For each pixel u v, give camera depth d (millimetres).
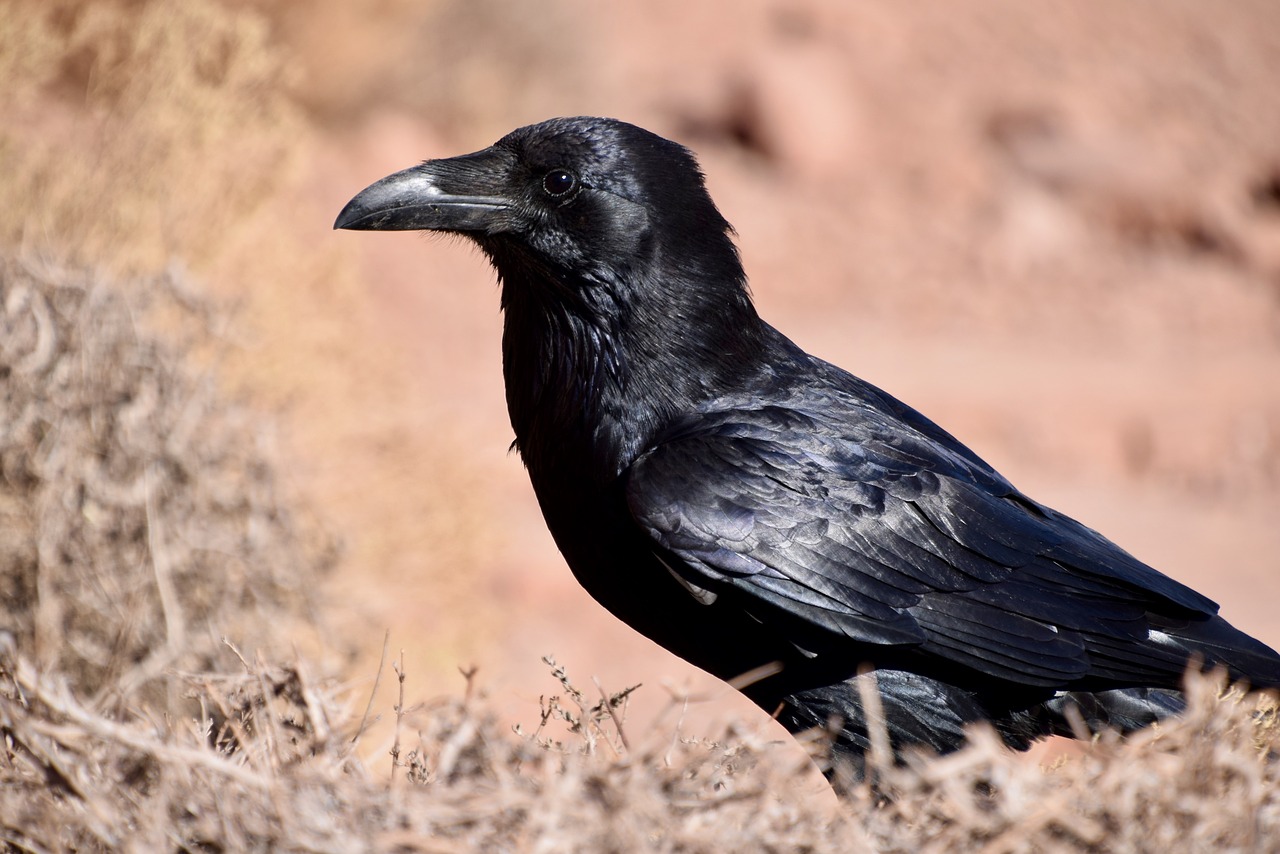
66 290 12797
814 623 9086
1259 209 50844
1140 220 46781
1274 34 62906
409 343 30578
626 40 50781
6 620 12211
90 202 17125
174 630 12070
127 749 6949
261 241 18328
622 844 6246
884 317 39531
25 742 6805
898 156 48844
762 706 9516
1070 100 53812
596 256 9703
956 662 9195
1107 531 27625
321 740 7125
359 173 34375
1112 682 9312
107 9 20047
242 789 6582
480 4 39812
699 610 9461
